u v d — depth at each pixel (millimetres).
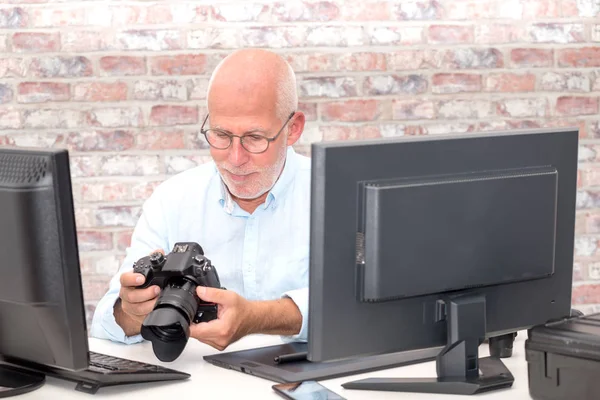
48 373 1777
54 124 3195
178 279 1780
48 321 1624
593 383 1575
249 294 2312
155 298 1806
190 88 3207
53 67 3170
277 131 2035
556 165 1729
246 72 1997
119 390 1728
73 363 1638
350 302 1572
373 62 3254
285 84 2053
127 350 1996
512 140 1673
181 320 1629
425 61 3277
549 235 1717
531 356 1653
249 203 2281
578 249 3453
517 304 1728
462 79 3305
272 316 1912
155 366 1806
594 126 3395
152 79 3193
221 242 2314
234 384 1757
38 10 3145
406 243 1567
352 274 1564
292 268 2287
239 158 2008
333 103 3258
